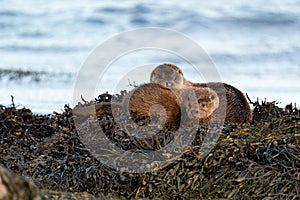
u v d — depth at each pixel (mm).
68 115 32281
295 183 25609
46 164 28078
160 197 26062
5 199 16609
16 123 31781
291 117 31156
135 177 26562
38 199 17750
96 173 26969
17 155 29062
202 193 25969
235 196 25562
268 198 25141
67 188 26719
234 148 27219
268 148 27328
